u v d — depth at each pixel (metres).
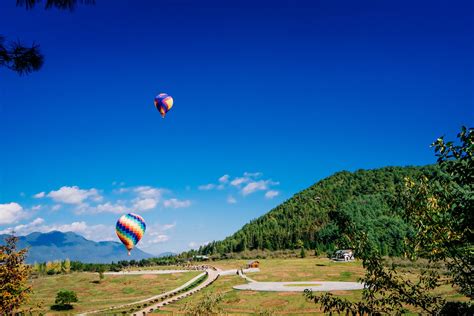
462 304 8.33
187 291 92.00
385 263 8.92
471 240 7.78
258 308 59.03
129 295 99.25
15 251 26.09
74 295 84.44
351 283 82.12
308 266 118.94
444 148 7.96
